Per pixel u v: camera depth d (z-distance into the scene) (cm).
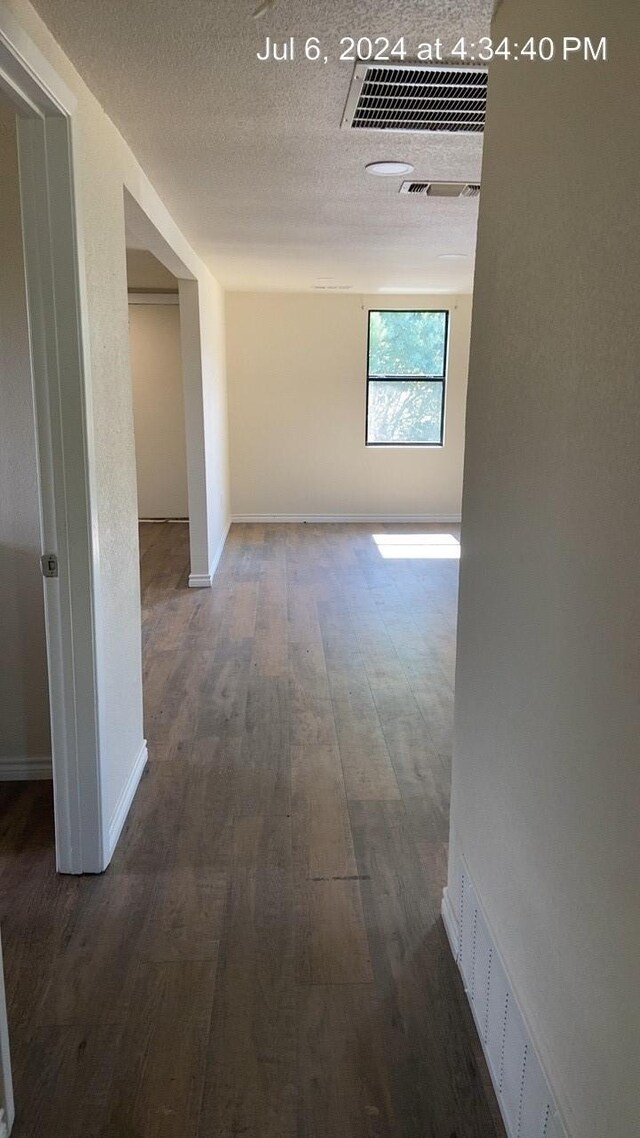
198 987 201
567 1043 128
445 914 225
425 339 827
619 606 107
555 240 133
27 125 203
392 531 818
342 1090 172
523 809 152
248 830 274
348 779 310
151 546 766
